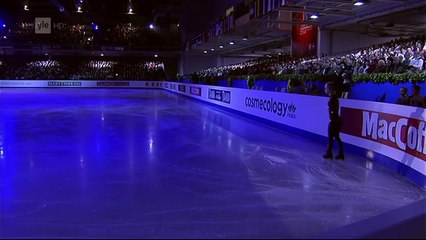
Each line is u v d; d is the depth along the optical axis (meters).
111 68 36.84
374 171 5.61
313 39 17.84
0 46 32.59
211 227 3.47
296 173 5.53
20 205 4.07
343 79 10.05
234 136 8.95
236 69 20.94
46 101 19.45
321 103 8.02
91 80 35.78
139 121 11.77
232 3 23.39
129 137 8.73
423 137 4.75
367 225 3.08
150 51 35.53
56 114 13.55
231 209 3.97
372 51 14.03
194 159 6.45
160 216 3.75
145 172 5.54
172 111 14.98
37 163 6.08
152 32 38.38
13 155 6.68
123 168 5.77
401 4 12.71
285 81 13.09
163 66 37.53
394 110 5.57
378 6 13.43
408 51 11.65
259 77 15.23
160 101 20.27
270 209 3.98
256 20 15.78
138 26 39.56
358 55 14.23
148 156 6.67
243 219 3.68
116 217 3.72
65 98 21.84
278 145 7.80
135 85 36.12
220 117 12.96
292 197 4.40
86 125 10.77
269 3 13.75
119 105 17.56
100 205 4.08
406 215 3.37
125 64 37.19
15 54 35.09
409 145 5.12
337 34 17.64
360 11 14.26
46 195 4.42
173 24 39.31
